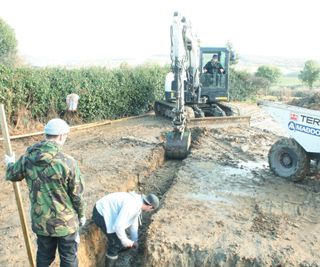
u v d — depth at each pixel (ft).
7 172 12.86
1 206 20.74
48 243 13.02
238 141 36.29
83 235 17.85
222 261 16.84
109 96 50.49
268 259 16.57
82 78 47.39
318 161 24.89
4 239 17.15
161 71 63.10
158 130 42.65
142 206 17.28
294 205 21.93
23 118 40.34
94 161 29.48
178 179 25.84
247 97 82.12
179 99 31.71
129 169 27.45
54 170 12.09
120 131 41.98
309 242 17.90
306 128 23.76
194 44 42.45
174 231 18.70
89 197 22.17
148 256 17.38
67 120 45.62
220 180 25.84
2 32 88.94
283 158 25.99
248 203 22.16
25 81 40.73
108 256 17.53
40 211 12.34
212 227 19.12
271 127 48.14
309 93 80.12
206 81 46.47
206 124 41.55
